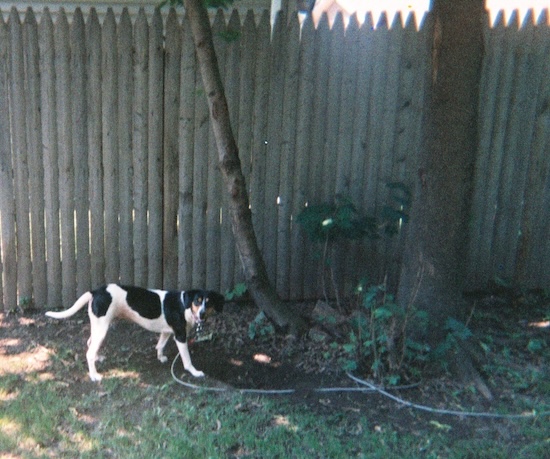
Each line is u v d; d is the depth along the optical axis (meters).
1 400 4.24
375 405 4.43
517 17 6.16
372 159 6.17
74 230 5.84
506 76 6.24
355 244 6.27
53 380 4.57
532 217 6.60
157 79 5.67
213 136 5.85
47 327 5.54
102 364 4.91
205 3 5.09
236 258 6.12
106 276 5.96
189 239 6.01
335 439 3.91
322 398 4.51
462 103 4.82
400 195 6.25
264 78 5.84
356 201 6.23
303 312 6.02
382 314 4.62
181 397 4.40
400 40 5.97
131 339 5.41
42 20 5.43
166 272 6.05
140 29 5.56
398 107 6.10
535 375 4.80
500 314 6.14
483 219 6.49
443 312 5.03
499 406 4.43
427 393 4.60
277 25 5.77
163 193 5.91
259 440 3.86
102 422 4.01
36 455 3.63
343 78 5.97
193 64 5.68
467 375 4.73
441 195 4.95
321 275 6.30
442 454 3.81
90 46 5.53
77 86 5.59
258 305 5.64
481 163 6.36
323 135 6.06
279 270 6.24
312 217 5.65
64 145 5.67
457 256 5.04
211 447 3.76
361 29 5.91
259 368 4.97
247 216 5.48
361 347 4.97
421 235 5.08
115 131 5.71
